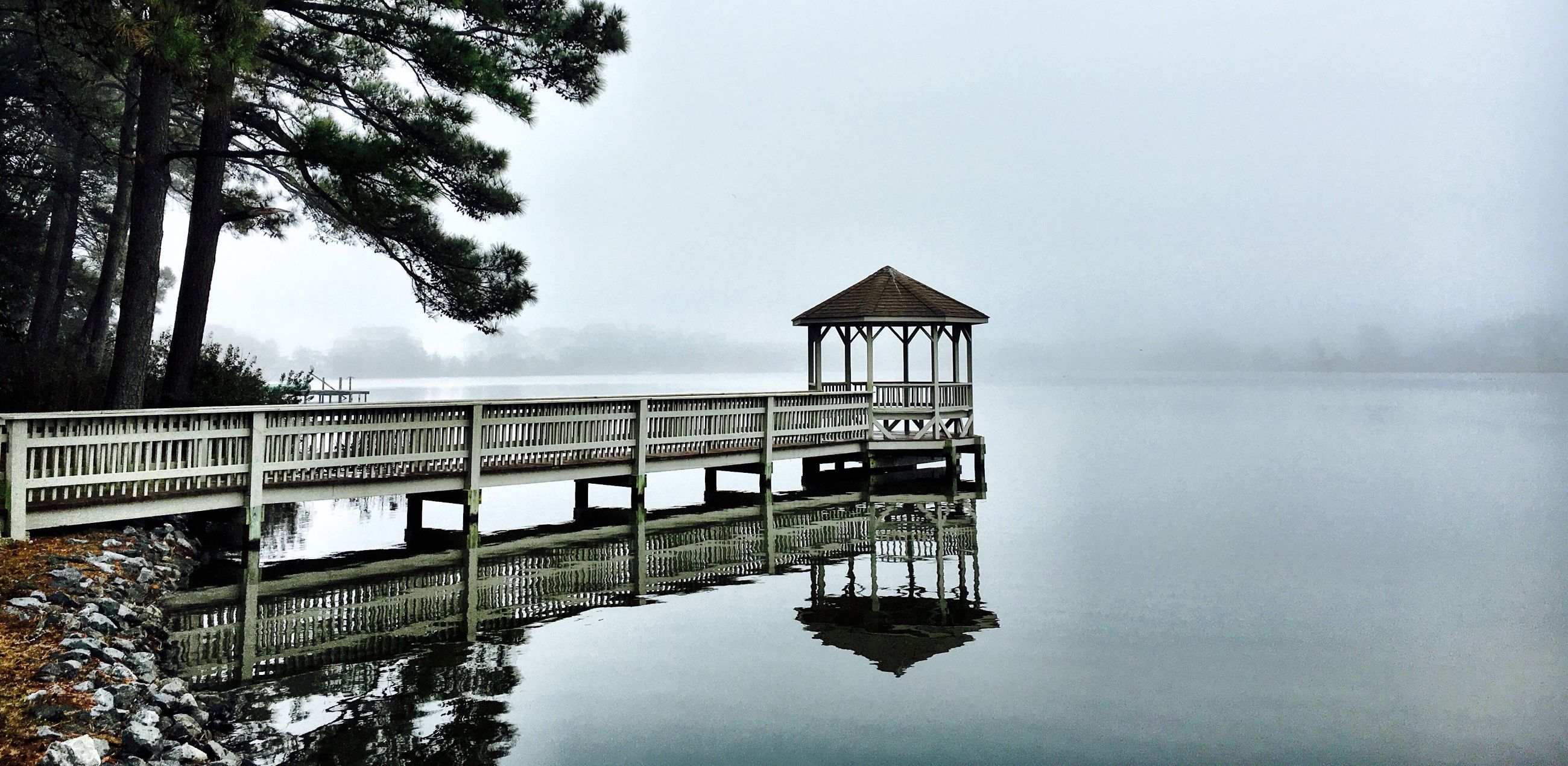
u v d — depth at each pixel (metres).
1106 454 33.69
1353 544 16.36
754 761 6.89
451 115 16.00
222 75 11.98
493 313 17.03
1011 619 11.09
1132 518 18.98
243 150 14.40
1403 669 9.40
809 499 21.19
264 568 12.75
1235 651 9.95
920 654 9.64
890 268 23.95
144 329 14.37
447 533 15.77
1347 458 31.98
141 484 11.62
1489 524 18.67
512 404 14.68
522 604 11.32
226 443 11.92
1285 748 7.39
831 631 10.41
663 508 19.59
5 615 7.75
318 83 17.48
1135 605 11.83
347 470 13.16
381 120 16.25
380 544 14.93
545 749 6.96
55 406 16.20
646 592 12.15
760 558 14.49
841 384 23.17
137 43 11.20
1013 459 31.83
